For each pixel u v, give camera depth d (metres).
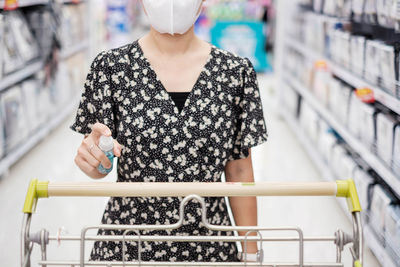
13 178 4.29
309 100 4.99
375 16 3.17
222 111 1.37
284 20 6.42
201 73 1.37
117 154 1.21
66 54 6.28
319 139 4.63
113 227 1.17
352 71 3.70
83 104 1.41
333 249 3.19
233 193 1.20
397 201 2.82
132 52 1.38
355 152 3.84
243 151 1.46
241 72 1.39
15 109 4.54
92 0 7.73
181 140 1.34
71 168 4.58
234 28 9.24
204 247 1.40
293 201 3.93
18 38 4.86
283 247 3.20
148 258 1.39
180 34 1.35
